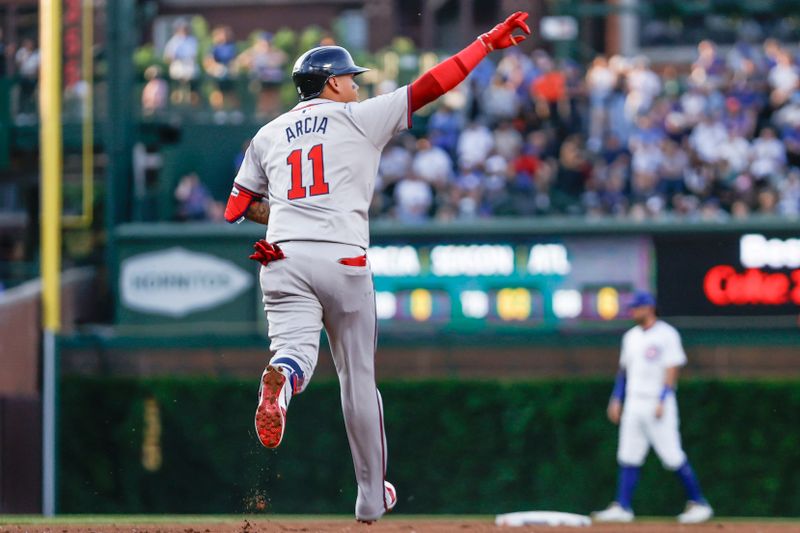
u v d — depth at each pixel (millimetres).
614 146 72875
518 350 66938
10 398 65812
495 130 73375
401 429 66062
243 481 66000
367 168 21172
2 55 76125
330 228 20859
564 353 66750
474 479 65500
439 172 71875
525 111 74125
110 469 66625
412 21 97312
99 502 66312
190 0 96562
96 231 78000
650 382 47281
